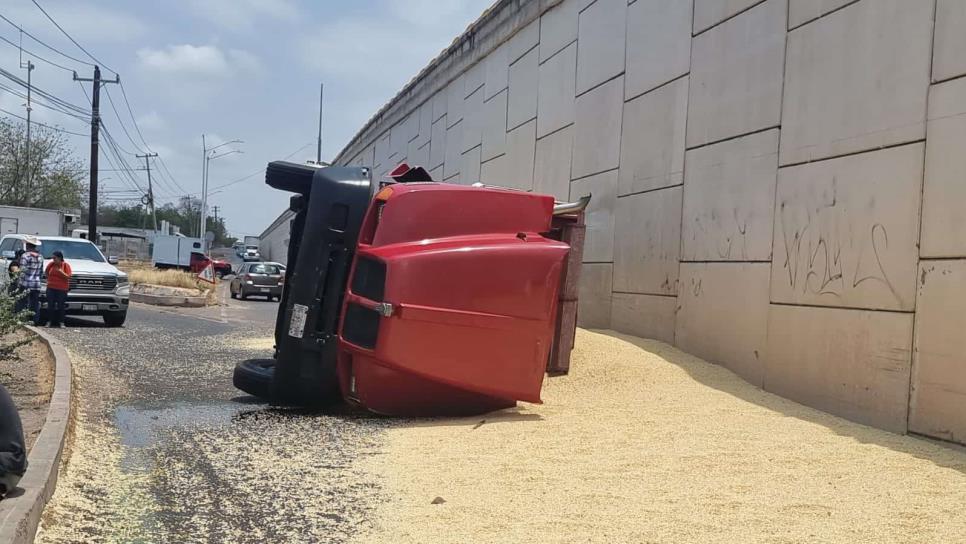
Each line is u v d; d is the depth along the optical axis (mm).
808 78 8945
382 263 8055
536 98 17359
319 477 6055
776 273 9320
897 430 7426
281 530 4902
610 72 13930
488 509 5227
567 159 15578
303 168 9586
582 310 14461
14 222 37781
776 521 4945
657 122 12273
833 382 8305
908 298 7402
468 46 22078
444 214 8430
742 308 9953
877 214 7832
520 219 8734
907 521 4934
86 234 39000
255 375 9312
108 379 10539
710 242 10703
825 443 6879
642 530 4801
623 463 6281
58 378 9219
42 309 17688
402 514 5168
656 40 12430
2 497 4695
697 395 9016
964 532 4758
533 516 5078
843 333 8195
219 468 6316
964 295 6805
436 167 25391
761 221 9656
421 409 8359
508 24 19000
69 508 5195
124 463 6434
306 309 8383
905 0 7648
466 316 8109
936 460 6367
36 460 5500
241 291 36750
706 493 5504
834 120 8508
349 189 8484
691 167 11250
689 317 11141
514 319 8281
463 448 6895
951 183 7008
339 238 8414
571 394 9352
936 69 7242
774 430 7387
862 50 8164
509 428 7645
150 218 108000
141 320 20594
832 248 8422
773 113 9523
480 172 20984
